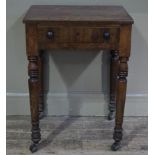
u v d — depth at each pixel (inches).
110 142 75.1
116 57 78.7
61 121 84.0
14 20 80.0
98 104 85.8
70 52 82.2
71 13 68.2
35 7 74.7
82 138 76.4
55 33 63.8
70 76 84.2
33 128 70.3
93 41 64.6
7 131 78.9
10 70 83.4
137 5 78.8
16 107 85.8
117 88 68.2
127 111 86.3
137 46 82.0
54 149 72.2
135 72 84.0
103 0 78.7
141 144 74.5
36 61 66.1
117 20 62.7
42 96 83.9
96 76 84.1
